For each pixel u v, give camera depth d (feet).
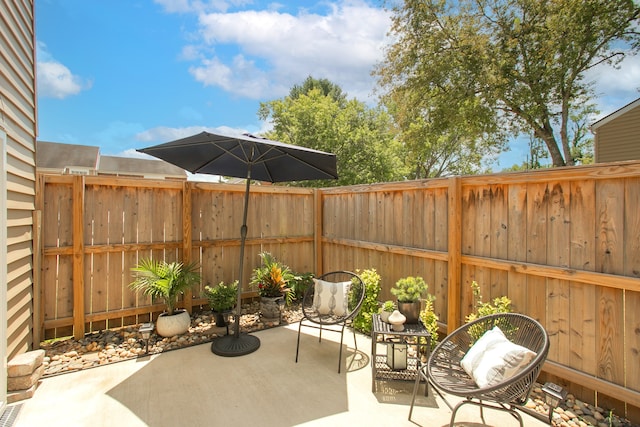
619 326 7.39
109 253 12.91
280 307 14.44
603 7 30.58
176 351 11.33
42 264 11.60
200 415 7.78
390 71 39.86
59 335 12.09
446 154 60.59
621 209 7.32
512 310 9.36
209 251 15.19
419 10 36.27
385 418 7.70
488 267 9.93
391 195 13.46
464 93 34.32
